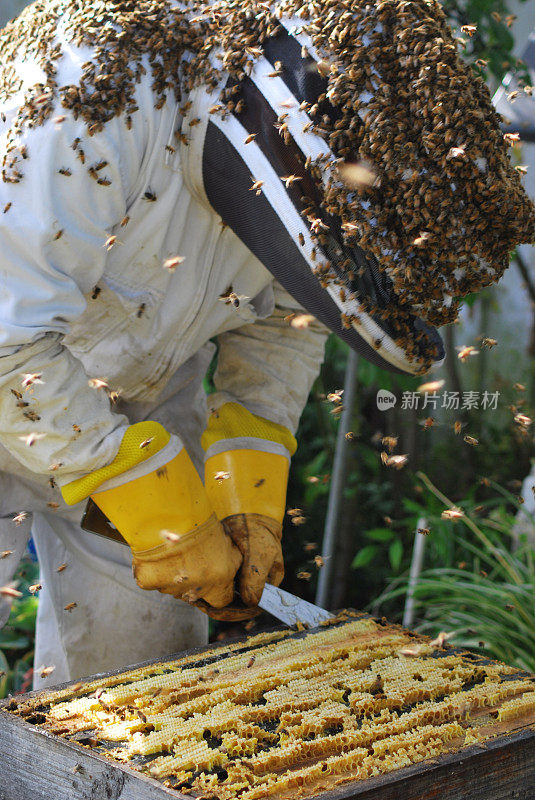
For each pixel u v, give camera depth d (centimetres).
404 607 577
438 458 674
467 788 194
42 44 233
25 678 413
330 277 216
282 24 224
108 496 243
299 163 216
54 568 325
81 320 263
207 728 201
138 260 254
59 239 222
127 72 227
